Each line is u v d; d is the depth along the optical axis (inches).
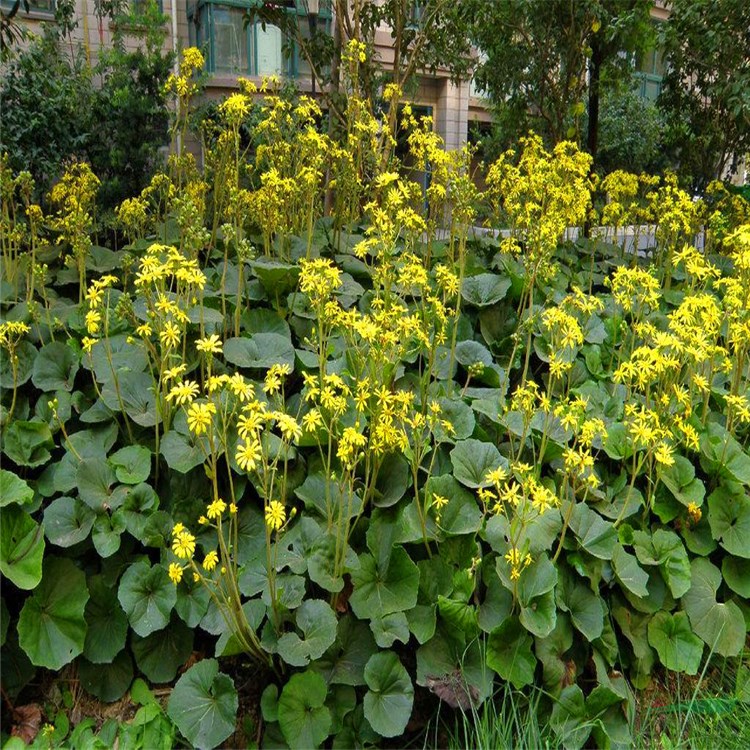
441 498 92.7
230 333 122.6
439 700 88.4
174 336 86.8
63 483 94.3
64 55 254.2
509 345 134.8
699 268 122.2
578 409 99.7
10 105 206.1
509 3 224.8
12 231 135.5
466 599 88.5
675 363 102.1
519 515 91.0
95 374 107.0
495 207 172.6
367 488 93.0
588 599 94.1
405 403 90.7
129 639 90.2
